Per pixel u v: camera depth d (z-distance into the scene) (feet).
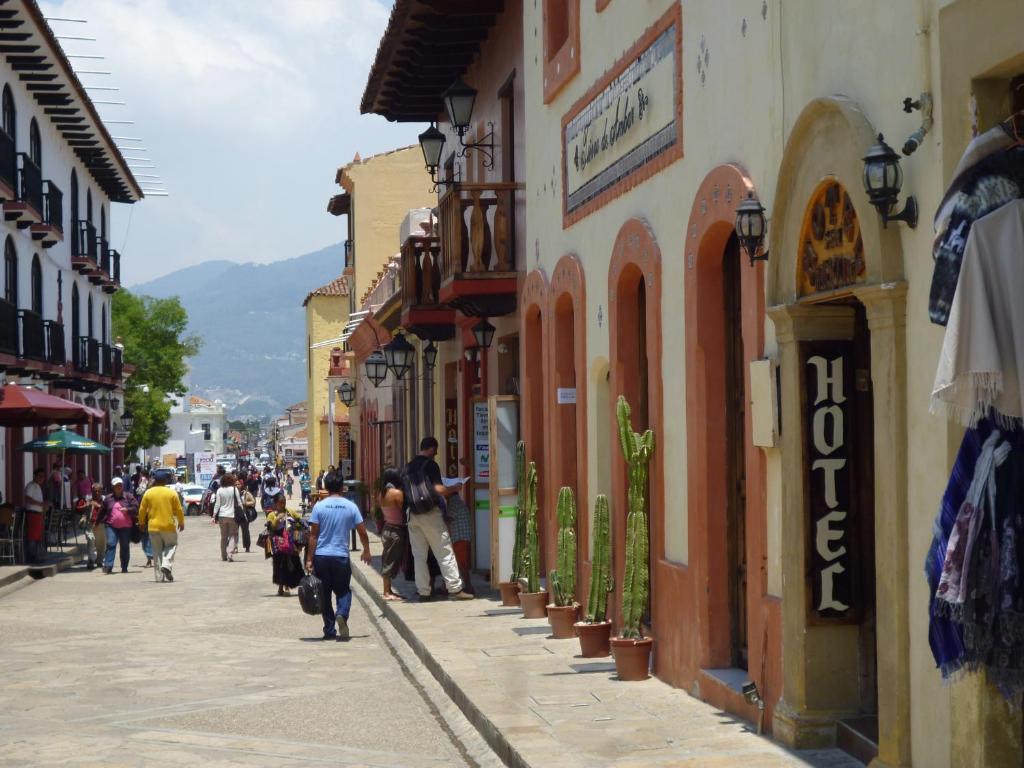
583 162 43.42
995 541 17.39
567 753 25.40
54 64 106.32
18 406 84.38
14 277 109.50
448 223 59.62
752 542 27.71
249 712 34.76
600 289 41.37
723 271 31.14
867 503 24.75
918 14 20.06
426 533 55.11
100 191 154.10
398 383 104.99
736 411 30.86
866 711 24.76
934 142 19.66
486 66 64.95
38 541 90.89
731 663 30.86
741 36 28.25
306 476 214.48
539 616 48.32
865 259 21.68
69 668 43.19
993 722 18.45
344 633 50.37
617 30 38.99
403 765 28.30
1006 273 17.06
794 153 24.47
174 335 235.20
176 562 99.81
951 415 18.19
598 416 42.57
